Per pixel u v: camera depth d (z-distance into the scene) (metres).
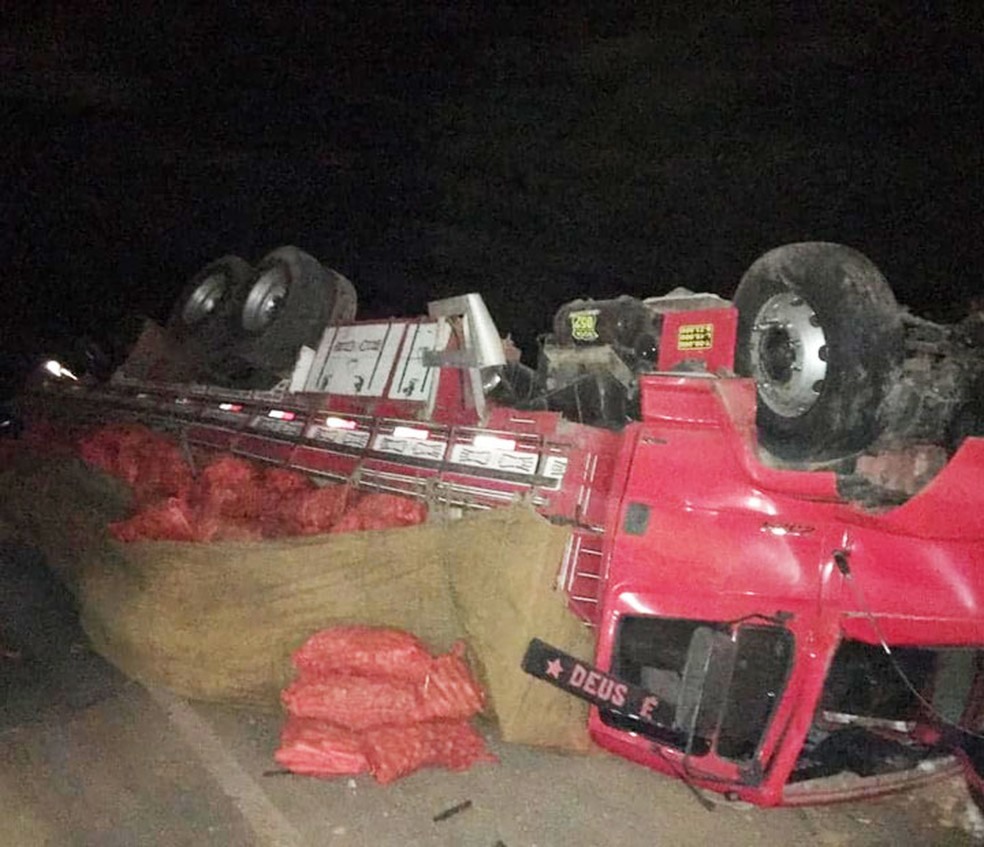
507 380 7.30
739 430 5.43
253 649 6.68
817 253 5.58
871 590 5.32
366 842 5.34
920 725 5.79
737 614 5.42
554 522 6.10
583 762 6.15
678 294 6.53
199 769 6.04
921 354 5.56
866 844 5.52
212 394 9.80
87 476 9.62
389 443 7.36
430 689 6.05
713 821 5.64
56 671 7.47
